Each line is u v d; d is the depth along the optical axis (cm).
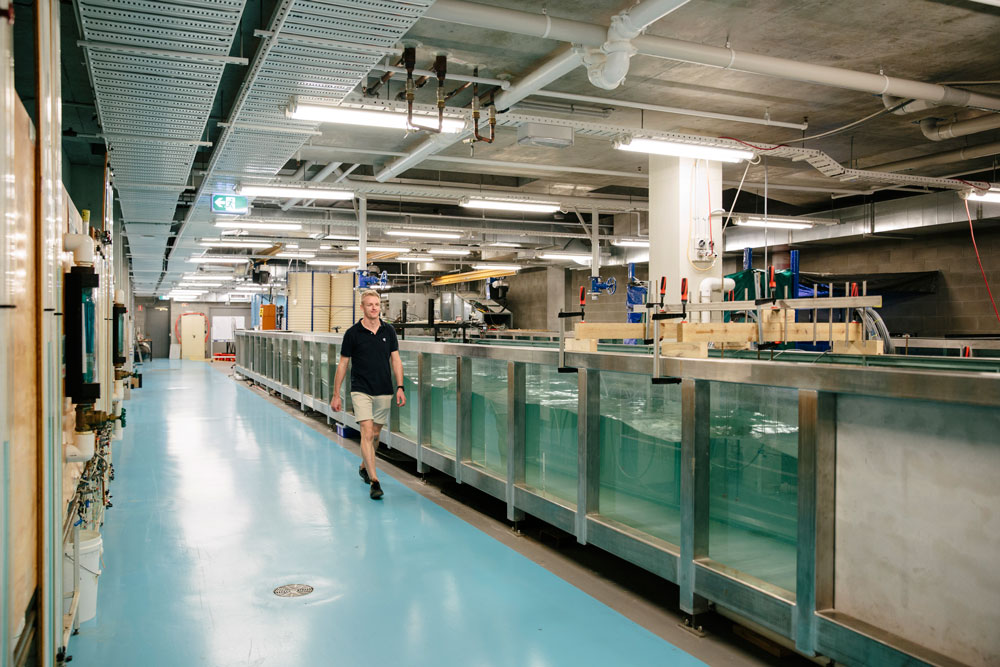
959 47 658
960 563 208
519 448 436
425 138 881
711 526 303
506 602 318
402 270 2422
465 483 544
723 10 580
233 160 786
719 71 711
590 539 364
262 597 321
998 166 1025
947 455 212
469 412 508
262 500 498
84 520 322
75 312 207
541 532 416
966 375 194
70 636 279
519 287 2384
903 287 1225
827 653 240
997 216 1016
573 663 261
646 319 385
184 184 862
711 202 888
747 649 275
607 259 1723
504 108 711
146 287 2822
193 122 612
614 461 365
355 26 431
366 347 512
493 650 271
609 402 368
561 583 343
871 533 235
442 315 1830
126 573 352
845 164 1113
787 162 1074
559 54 623
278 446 725
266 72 511
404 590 331
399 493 523
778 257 1549
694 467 295
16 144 136
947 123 834
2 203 122
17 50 431
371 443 511
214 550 388
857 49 666
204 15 400
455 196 1111
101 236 370
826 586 246
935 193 1094
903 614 225
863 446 237
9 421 129
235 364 1959
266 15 562
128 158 736
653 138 699
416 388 603
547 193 1375
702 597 294
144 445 730
